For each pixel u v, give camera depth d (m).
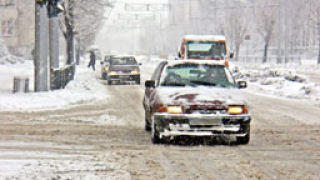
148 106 30.44
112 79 80.56
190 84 29.11
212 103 25.67
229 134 25.72
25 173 19.20
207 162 22.30
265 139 29.36
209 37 78.00
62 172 19.70
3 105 46.62
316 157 23.83
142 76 107.88
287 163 22.23
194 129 25.47
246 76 95.88
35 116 40.00
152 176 19.36
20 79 59.50
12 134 30.39
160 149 25.47
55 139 28.62
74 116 40.31
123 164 21.50
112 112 43.53
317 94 62.03
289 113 44.16
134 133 31.41
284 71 90.06
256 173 20.05
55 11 59.78
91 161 22.03
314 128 34.56
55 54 61.31
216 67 30.56
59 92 57.94
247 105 26.53
